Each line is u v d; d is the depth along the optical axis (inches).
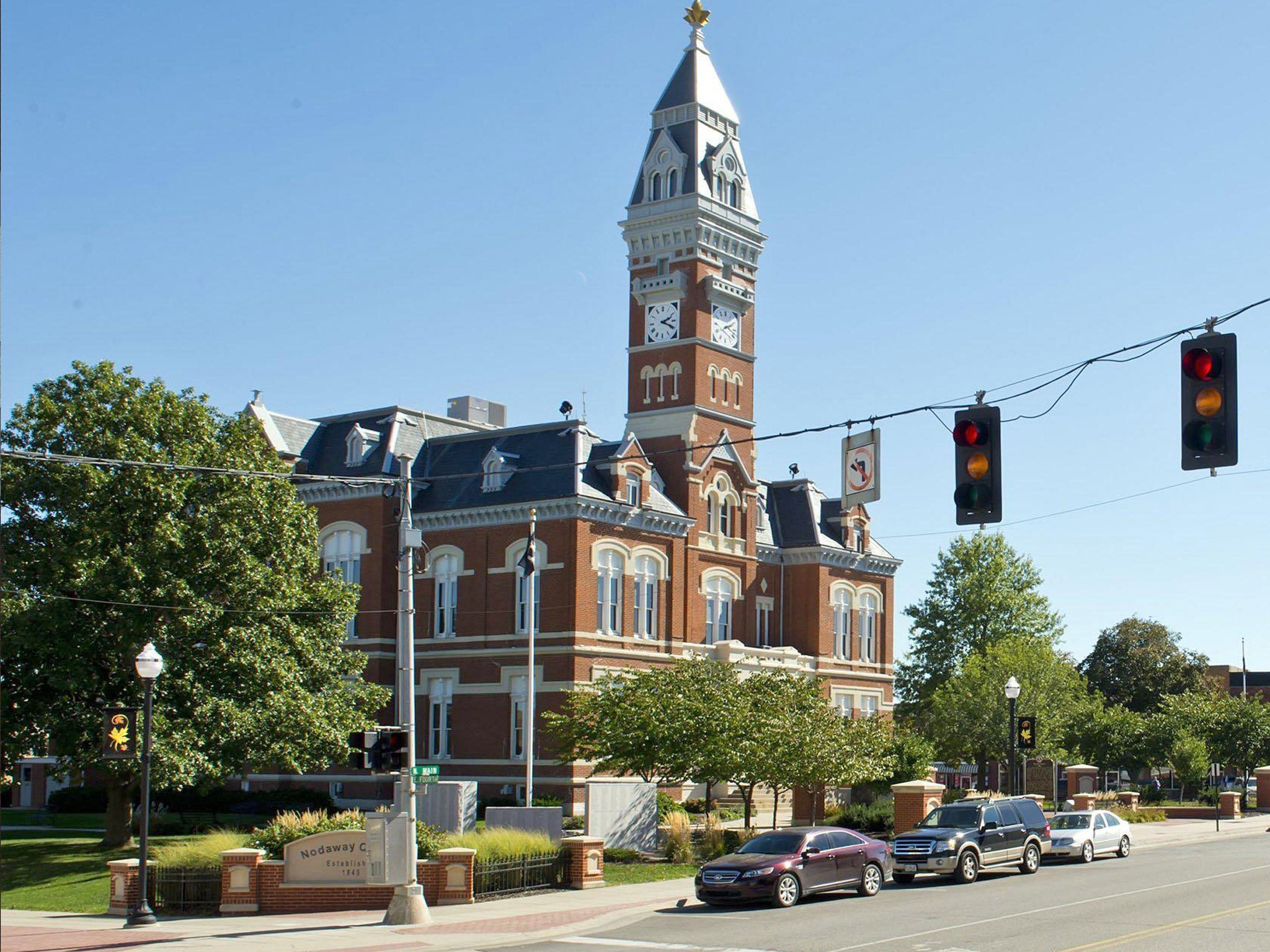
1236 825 2778.1
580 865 1494.8
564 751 2107.5
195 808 2640.3
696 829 1955.0
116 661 1847.9
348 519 2802.7
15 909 1464.1
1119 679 4808.1
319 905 1314.0
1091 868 1771.7
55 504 1870.1
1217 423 719.7
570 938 1141.1
